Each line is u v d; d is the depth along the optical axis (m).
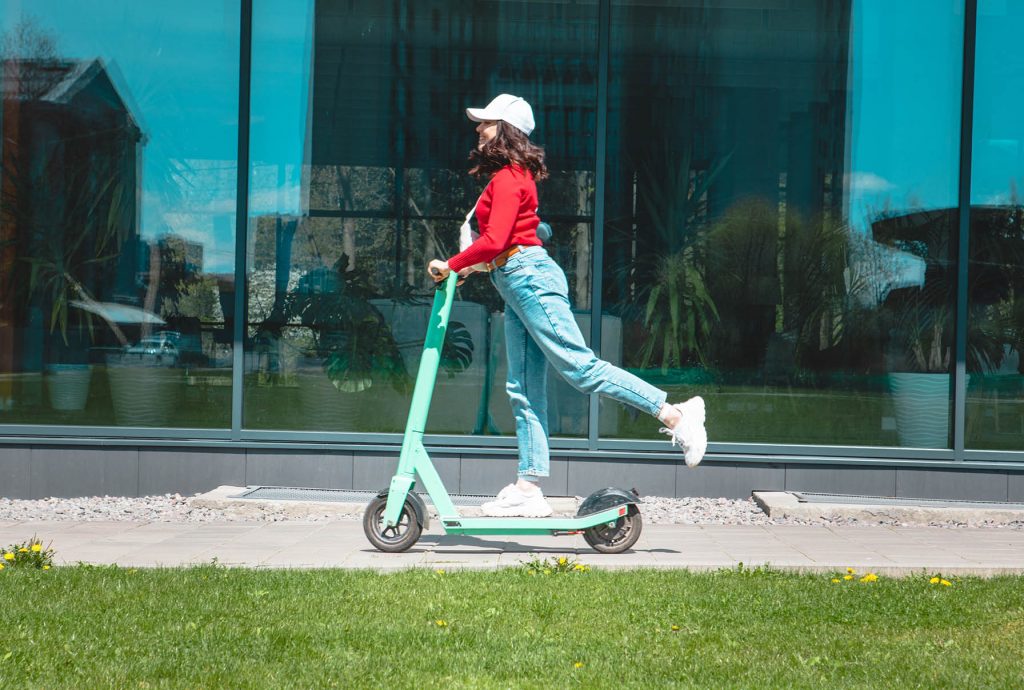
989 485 6.32
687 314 6.56
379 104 6.61
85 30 6.61
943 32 6.53
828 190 6.57
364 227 6.60
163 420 6.58
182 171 6.59
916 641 3.14
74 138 6.61
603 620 3.33
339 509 5.82
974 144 6.49
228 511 5.84
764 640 3.14
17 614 3.27
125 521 5.59
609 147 6.57
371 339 6.59
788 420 6.54
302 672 2.77
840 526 5.67
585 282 6.57
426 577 3.91
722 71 6.59
